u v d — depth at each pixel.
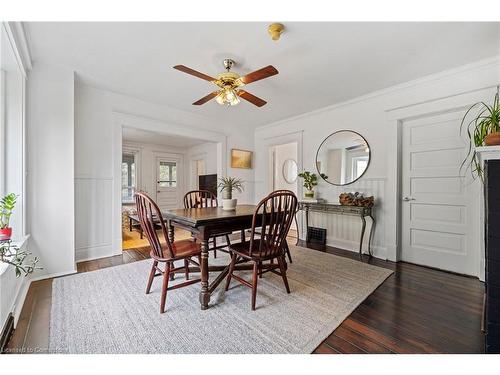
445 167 2.79
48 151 2.54
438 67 2.57
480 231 2.52
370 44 2.13
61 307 1.87
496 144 1.42
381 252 3.24
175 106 3.94
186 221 1.95
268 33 1.98
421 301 2.01
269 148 5.17
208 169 6.36
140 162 6.84
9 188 2.23
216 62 2.48
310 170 4.21
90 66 2.61
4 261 1.63
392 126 3.13
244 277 2.54
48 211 2.53
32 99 2.44
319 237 3.95
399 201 3.14
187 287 2.27
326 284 2.33
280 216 2.00
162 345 1.44
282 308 1.88
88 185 3.13
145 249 3.63
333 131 3.85
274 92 3.28
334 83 2.99
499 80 2.34
